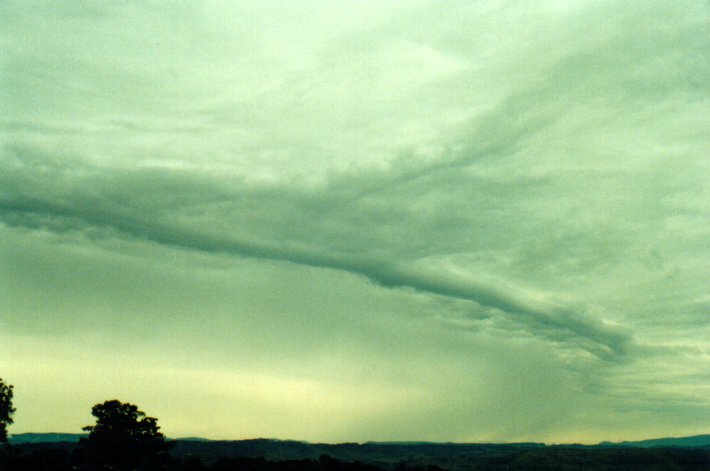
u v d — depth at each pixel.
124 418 79.00
